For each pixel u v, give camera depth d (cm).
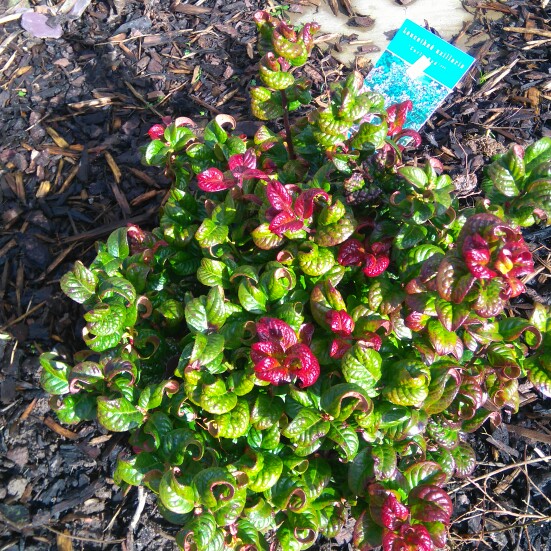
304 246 33
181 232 38
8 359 47
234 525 31
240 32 66
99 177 57
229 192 35
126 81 63
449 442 35
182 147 40
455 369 31
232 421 30
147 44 65
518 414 46
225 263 35
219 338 30
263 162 41
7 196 56
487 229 26
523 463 44
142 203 55
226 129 58
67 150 59
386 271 35
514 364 32
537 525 42
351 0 68
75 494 42
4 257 53
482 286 27
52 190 56
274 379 29
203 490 28
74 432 44
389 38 65
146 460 31
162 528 41
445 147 56
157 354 36
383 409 32
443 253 32
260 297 33
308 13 68
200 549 28
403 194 33
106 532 41
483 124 58
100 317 32
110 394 33
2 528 41
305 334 32
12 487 42
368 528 30
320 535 41
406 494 31
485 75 61
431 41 55
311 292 34
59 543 40
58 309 50
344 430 30
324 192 32
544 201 31
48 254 53
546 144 33
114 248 37
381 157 35
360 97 34
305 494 30
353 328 32
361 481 31
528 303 49
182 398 32
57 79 63
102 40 66
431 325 31
